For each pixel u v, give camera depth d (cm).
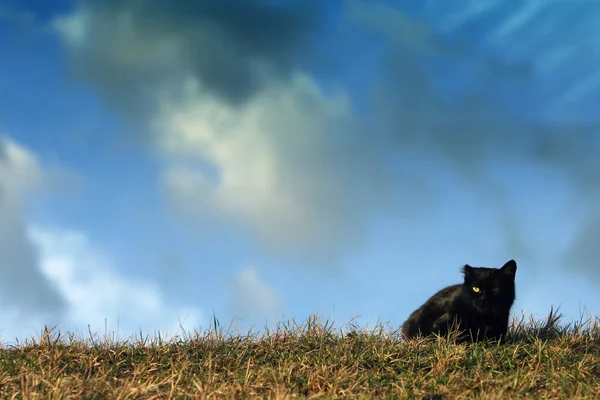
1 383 899
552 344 1057
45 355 1005
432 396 866
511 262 1108
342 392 862
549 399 852
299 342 1074
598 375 940
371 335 1084
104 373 946
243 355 1026
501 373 930
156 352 1034
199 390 856
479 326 1098
